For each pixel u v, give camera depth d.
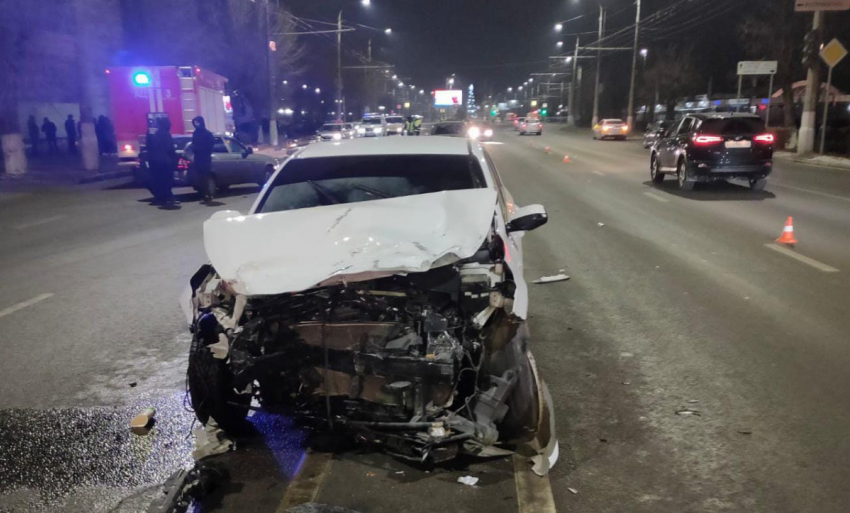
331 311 3.70
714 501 3.45
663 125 34.06
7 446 4.11
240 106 46.78
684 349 5.57
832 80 42.50
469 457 3.86
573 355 5.48
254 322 3.69
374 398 3.64
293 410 3.82
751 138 14.90
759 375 5.00
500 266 3.81
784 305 6.71
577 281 7.84
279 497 3.53
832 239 9.97
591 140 46.94
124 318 6.68
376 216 4.14
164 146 15.26
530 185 17.84
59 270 8.80
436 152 5.31
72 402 4.74
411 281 3.71
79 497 3.59
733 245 9.68
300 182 5.05
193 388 3.99
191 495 3.49
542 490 3.53
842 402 4.53
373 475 3.71
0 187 18.78
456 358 3.49
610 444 4.04
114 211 14.53
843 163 21.34
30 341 5.99
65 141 37.31
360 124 42.66
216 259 3.92
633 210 13.16
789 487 3.56
